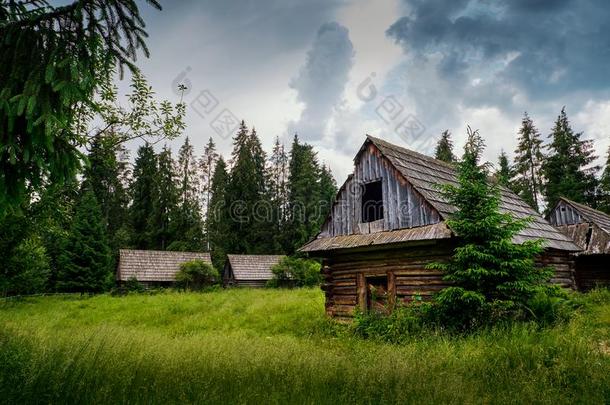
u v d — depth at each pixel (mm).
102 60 4512
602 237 19594
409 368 5730
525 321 9219
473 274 9383
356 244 12484
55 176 4402
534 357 6203
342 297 13445
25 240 9008
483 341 7566
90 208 37594
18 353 5816
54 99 4137
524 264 9359
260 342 8477
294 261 36625
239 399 4582
